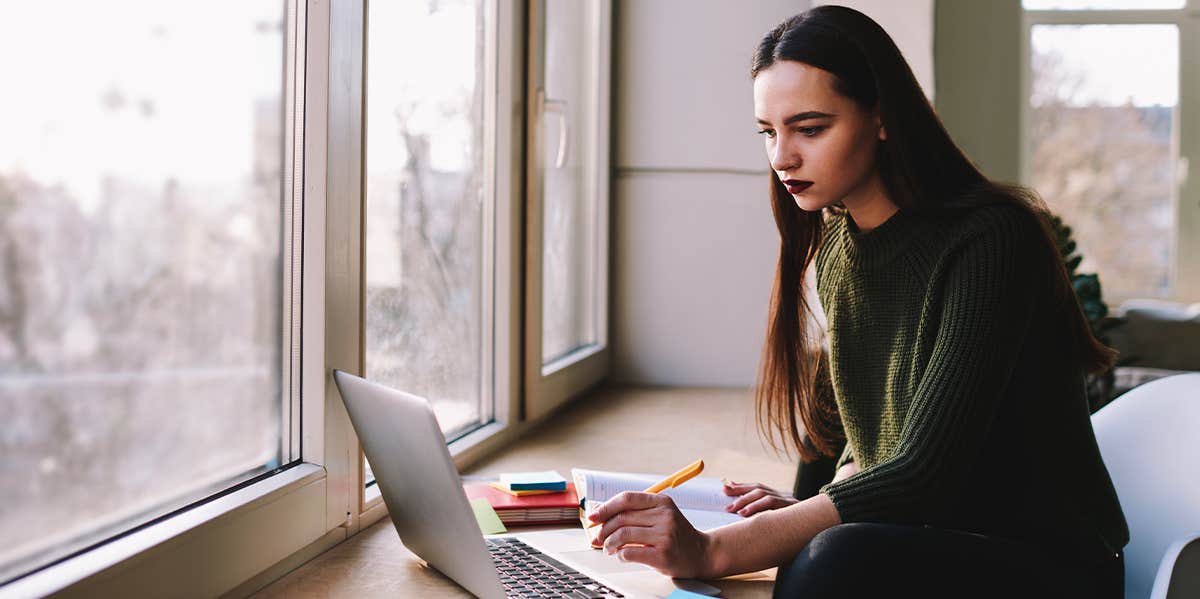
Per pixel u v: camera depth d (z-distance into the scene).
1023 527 1.04
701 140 3.20
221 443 1.11
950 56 4.66
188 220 1.04
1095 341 1.08
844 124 1.07
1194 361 3.77
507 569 1.10
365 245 1.45
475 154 1.95
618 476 1.41
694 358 3.23
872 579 0.91
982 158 4.66
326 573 1.18
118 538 0.93
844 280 1.19
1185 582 0.92
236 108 1.12
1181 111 4.61
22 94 0.81
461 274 1.89
